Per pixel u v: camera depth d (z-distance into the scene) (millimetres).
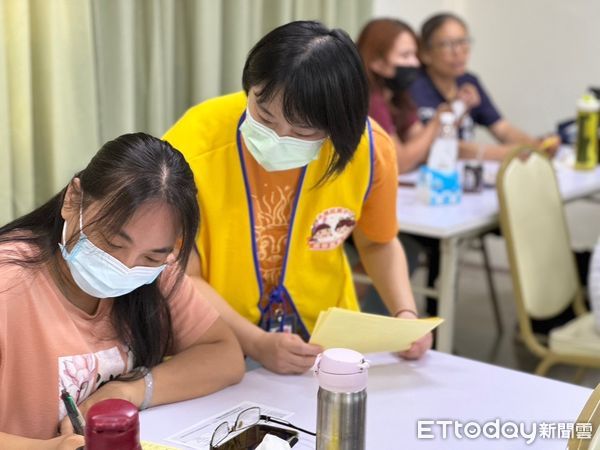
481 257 4926
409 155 3229
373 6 3631
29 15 2221
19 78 2180
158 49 2553
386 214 1686
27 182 2246
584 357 2494
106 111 2455
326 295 1697
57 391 1223
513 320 4094
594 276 2506
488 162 3602
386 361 1606
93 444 874
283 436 1205
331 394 1062
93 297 1277
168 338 1400
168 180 1122
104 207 1101
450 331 2652
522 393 1464
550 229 2775
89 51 2297
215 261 1586
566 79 4418
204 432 1256
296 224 1590
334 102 1257
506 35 4555
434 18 3777
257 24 2912
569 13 4344
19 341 1194
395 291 1728
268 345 1518
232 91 2850
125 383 1297
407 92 3295
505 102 4633
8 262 1188
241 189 1537
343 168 1399
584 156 3523
